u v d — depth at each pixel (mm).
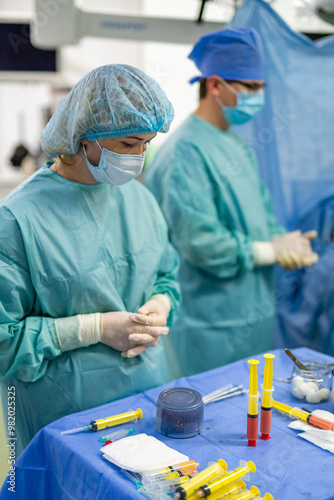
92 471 958
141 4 3740
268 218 2250
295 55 2141
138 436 1049
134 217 1373
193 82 2076
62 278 1216
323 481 923
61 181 1255
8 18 2809
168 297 1446
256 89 1933
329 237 2338
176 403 1091
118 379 1310
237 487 900
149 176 2158
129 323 1237
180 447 1037
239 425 1121
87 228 1254
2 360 1167
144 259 1367
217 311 2139
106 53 3822
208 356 2170
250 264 2084
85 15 2281
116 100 1114
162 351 1455
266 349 2285
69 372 1259
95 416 1155
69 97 1181
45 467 1105
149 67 2137
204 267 2055
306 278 2381
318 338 2383
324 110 2211
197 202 2004
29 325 1183
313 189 2293
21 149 3686
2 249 1159
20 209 1182
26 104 4180
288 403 1208
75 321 1223
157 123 1174
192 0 3697
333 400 1178
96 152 1202
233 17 2082
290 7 2588
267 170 2246
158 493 886
